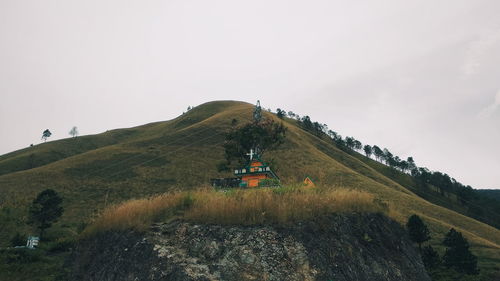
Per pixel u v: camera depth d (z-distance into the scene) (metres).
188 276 12.85
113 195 52.16
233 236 15.15
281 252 14.52
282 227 15.59
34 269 20.06
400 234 19.08
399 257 17.25
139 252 14.77
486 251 44.03
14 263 20.59
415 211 59.94
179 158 71.81
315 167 72.12
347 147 140.00
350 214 17.62
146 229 16.03
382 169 126.75
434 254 32.19
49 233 34.09
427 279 17.61
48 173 61.91
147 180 59.28
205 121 101.94
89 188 55.19
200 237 15.21
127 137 133.50
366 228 17.44
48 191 35.22
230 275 13.41
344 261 14.95
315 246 14.99
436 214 62.34
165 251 14.33
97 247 17.34
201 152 75.75
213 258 14.28
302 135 107.62
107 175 61.84
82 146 115.50
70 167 66.00
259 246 14.69
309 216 16.30
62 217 42.06
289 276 13.62
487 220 95.38
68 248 24.23
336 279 13.98
